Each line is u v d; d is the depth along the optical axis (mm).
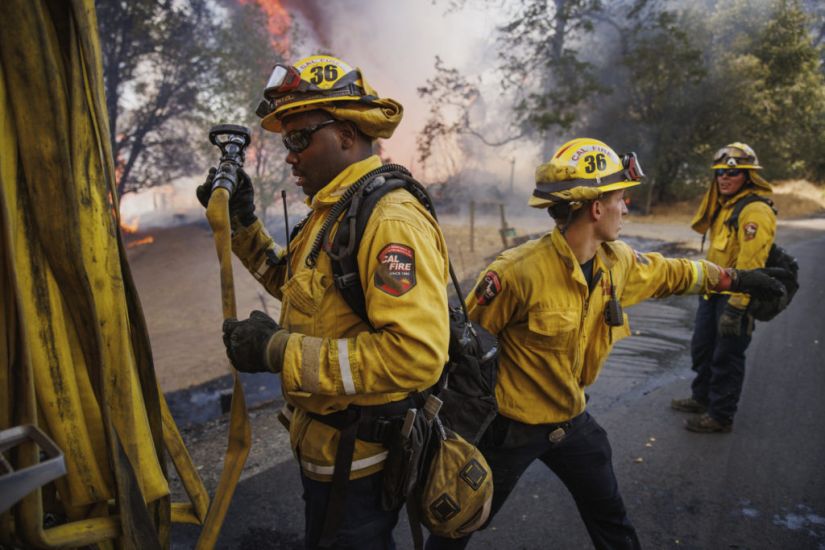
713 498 3027
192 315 12133
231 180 1544
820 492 3078
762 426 3854
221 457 3418
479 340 1748
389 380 1288
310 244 1502
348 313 1409
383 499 1506
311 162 1492
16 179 1095
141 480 1281
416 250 1330
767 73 23172
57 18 1131
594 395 4480
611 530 2176
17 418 1045
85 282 1131
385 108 1497
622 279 2158
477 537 2742
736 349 3617
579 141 2039
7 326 1040
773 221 3438
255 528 2768
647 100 23391
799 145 26109
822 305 7168
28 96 1074
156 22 18266
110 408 1217
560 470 2168
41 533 1066
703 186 24328
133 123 21625
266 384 6930
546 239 2070
